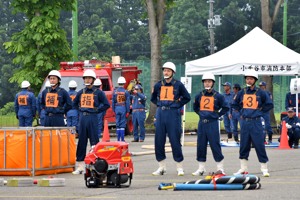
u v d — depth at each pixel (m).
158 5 42.31
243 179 15.75
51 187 16.64
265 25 41.56
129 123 36.50
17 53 39.16
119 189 16.12
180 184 15.73
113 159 16.34
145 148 28.22
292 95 30.44
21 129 19.30
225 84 30.44
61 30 39.31
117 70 36.66
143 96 31.88
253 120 18.55
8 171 19.25
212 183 15.79
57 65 39.22
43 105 20.80
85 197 14.94
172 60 78.94
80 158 19.78
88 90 19.67
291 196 14.77
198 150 19.03
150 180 17.94
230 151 26.50
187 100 18.92
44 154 19.44
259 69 29.47
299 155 24.78
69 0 40.03
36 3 38.91
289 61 29.47
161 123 19.05
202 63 29.78
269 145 28.98
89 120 19.64
